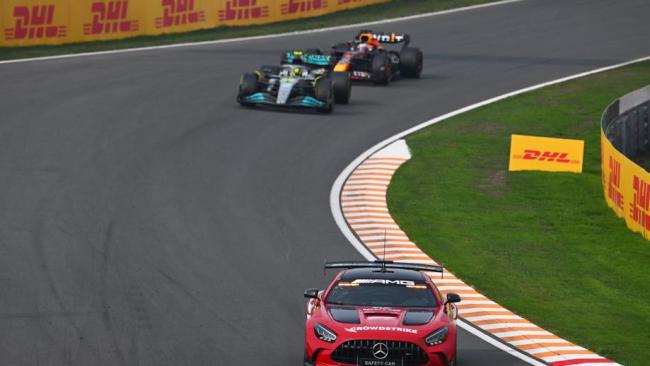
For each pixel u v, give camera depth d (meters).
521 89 151.12
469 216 95.19
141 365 55.94
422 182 105.69
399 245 84.81
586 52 176.38
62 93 136.00
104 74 148.75
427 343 51.59
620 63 169.50
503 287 75.38
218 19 182.38
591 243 88.56
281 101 128.38
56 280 71.81
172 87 142.12
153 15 175.38
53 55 160.50
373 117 131.25
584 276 79.50
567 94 149.00
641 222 90.62
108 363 56.06
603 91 151.12
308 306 57.75
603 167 104.00
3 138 112.94
